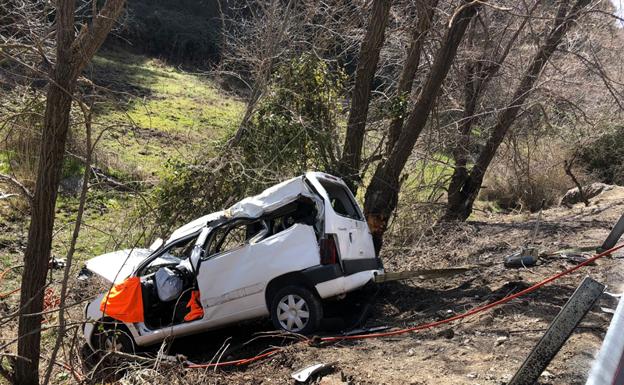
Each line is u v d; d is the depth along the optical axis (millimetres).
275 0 10867
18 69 6605
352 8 11312
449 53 8711
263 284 6941
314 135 10109
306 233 6902
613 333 2453
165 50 28406
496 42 12570
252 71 11016
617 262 8352
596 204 15250
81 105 4676
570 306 3023
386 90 11742
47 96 4773
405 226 11805
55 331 6613
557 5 12031
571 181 18141
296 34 10875
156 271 7656
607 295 6539
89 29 4734
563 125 15914
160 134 17016
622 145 18672
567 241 10891
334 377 5250
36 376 4984
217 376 5656
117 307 7090
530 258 8180
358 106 9688
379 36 9414
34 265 4840
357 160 9820
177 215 10391
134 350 7156
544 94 12266
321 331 6789
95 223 11633
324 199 6953
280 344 6871
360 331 6711
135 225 10742
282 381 5383
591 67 11375
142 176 13539
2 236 10695
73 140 12961
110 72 23234
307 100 10359
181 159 12172
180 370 5766
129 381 5660
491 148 13227
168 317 7594
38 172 4805
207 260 7191
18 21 6059
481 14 11789
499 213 17047
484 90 12742
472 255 10625
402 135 8945
